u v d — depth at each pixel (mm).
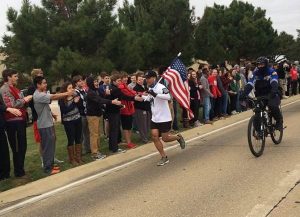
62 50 20375
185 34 26516
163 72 9625
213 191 6520
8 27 22156
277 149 9148
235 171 7602
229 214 5508
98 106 9477
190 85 13273
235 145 10047
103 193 6980
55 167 8562
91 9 22141
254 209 5613
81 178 8102
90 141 9695
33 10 22000
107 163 9180
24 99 7961
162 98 8469
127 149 10414
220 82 14648
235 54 37125
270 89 9016
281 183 6645
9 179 8188
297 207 5582
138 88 11203
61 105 8953
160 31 25609
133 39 23062
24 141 8242
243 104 16391
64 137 12727
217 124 13758
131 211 5961
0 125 7836
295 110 16078
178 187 6902
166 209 5910
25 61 22141
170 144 10727
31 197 7125
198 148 10023
